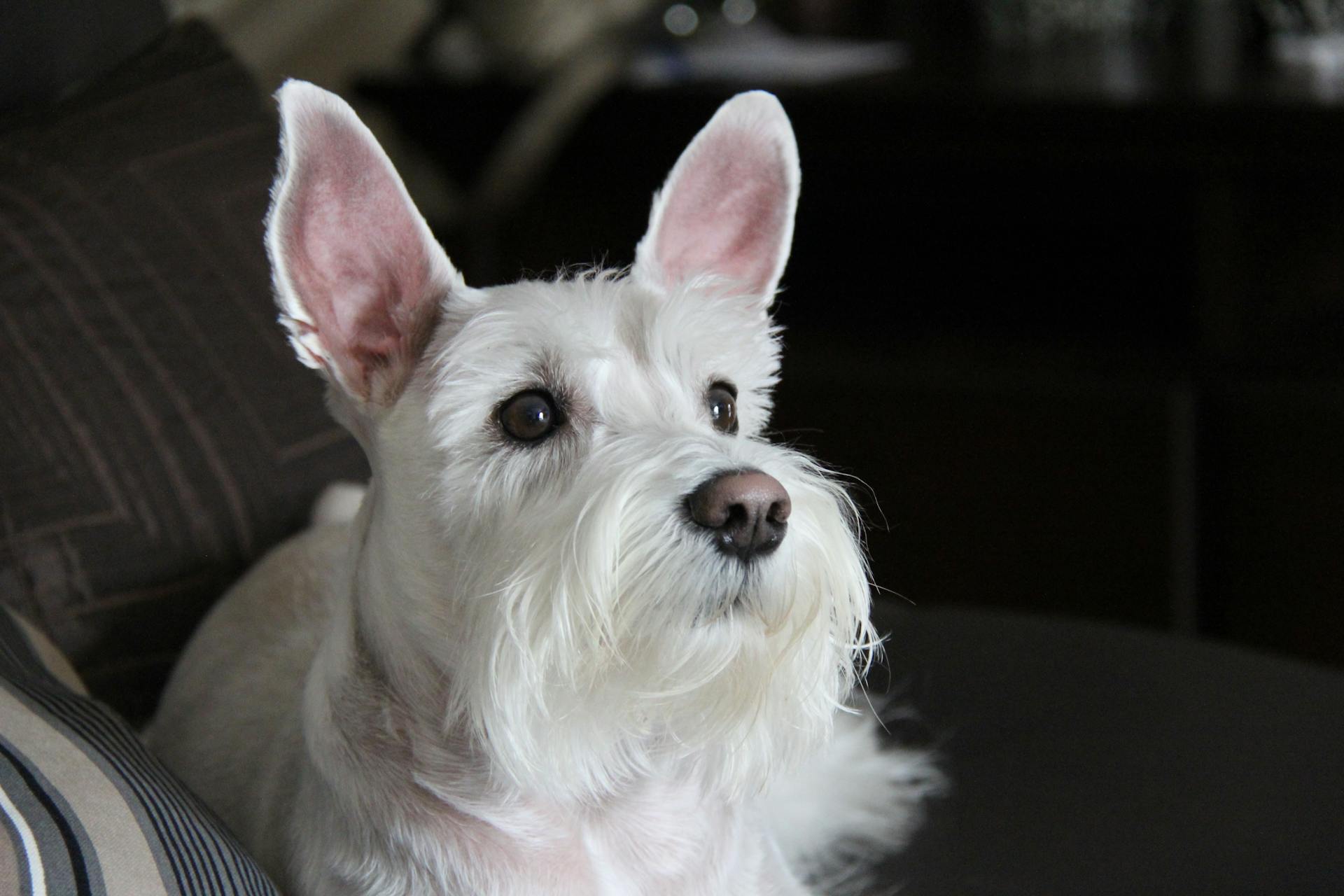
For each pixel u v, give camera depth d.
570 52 3.82
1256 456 3.45
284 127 1.22
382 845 1.27
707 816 1.36
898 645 1.99
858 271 3.89
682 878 1.33
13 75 1.93
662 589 1.16
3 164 1.77
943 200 3.74
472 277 3.84
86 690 1.56
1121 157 3.33
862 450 3.66
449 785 1.28
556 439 1.25
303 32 3.40
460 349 1.26
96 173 1.79
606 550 1.14
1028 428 3.55
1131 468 3.52
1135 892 1.48
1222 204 3.37
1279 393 3.39
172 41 2.01
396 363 1.33
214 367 1.78
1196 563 3.54
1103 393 3.49
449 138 3.60
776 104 1.46
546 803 1.29
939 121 3.40
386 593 1.29
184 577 1.72
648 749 1.31
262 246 1.87
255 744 1.53
